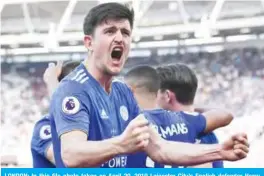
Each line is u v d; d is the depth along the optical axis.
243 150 1.63
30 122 14.34
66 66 2.11
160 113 2.11
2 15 11.31
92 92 1.56
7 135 13.24
